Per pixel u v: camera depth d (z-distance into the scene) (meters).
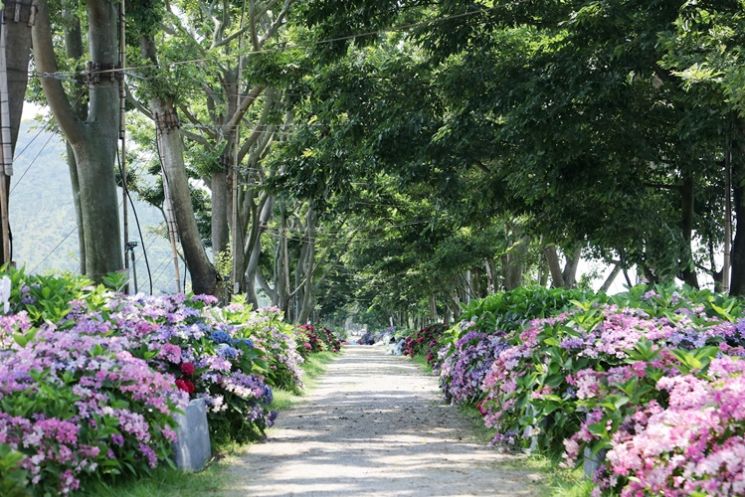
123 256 17.52
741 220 19.42
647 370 7.93
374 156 21.58
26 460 6.65
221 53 27.30
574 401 9.54
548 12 19.45
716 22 14.12
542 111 17.39
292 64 23.14
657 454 6.37
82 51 23.17
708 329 10.15
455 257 36.34
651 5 16.33
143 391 8.27
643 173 20.38
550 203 19.84
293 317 61.56
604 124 18.19
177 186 21.52
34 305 10.41
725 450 5.68
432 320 63.44
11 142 14.52
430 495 8.22
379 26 20.34
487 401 12.11
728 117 16.84
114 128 17.22
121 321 10.37
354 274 75.62
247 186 33.66
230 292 25.77
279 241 48.97
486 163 23.66
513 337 13.96
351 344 107.25
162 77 21.02
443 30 19.91
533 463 10.06
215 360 11.20
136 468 8.36
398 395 20.44
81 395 7.60
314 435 13.04
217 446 10.95
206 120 34.75
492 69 19.61
